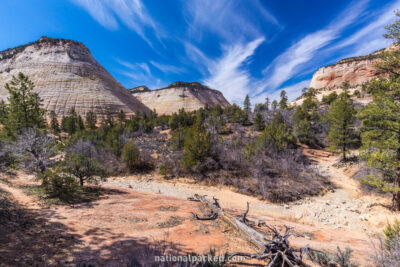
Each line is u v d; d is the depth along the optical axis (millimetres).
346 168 28781
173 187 22156
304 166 28922
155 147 37438
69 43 158375
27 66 132000
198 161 26016
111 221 6445
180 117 58094
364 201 17766
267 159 27219
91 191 11547
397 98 13289
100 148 31094
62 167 10930
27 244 4137
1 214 5676
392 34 12195
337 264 4777
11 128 21047
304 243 6578
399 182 13438
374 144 14641
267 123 55656
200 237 5629
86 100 111938
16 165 13250
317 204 17734
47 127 24438
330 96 79562
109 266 3443
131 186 21156
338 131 33219
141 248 4375
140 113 132375
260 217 10164
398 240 4809
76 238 4805
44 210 7148
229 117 67062
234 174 25375
